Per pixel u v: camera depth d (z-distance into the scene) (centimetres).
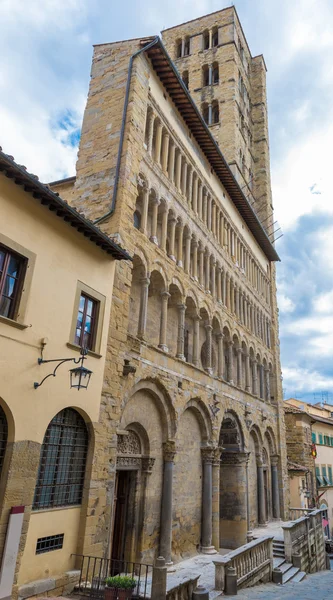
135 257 2238
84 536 1530
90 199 2216
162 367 2333
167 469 2292
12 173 1330
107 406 1752
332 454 6638
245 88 5975
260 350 4372
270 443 4400
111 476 1725
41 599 1298
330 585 2227
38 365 1411
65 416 1569
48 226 1519
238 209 4094
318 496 5600
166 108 2777
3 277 1348
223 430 3450
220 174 3581
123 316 1953
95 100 2514
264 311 4716
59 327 1520
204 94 5456
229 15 5725
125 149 2244
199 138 3188
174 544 2328
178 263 2720
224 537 3275
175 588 1431
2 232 1335
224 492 3394
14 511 1259
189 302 2864
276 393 4691
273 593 1828
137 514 2089
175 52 5997
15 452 1291
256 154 5994
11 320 1316
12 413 1298
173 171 2803
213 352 3247
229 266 3703
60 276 1554
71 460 1573
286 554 2730
